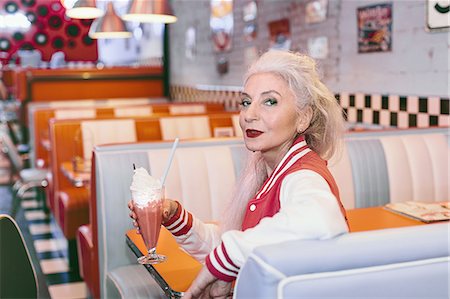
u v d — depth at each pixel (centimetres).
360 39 461
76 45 1252
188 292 156
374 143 340
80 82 860
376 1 439
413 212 255
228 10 696
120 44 1240
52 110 627
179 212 201
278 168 172
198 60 796
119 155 297
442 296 122
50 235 546
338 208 139
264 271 114
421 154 347
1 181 772
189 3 818
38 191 686
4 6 1212
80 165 431
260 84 173
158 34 947
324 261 117
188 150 310
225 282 155
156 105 657
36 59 1207
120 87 884
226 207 205
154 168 299
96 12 584
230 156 315
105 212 291
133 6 501
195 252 205
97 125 488
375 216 258
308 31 534
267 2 604
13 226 196
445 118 380
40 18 1228
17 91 898
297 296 113
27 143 854
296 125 176
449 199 353
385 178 338
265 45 614
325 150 185
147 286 263
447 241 125
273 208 165
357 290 117
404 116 418
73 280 430
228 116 523
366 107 460
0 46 1220
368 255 119
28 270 198
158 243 221
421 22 396
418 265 120
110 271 292
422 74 399
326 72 510
